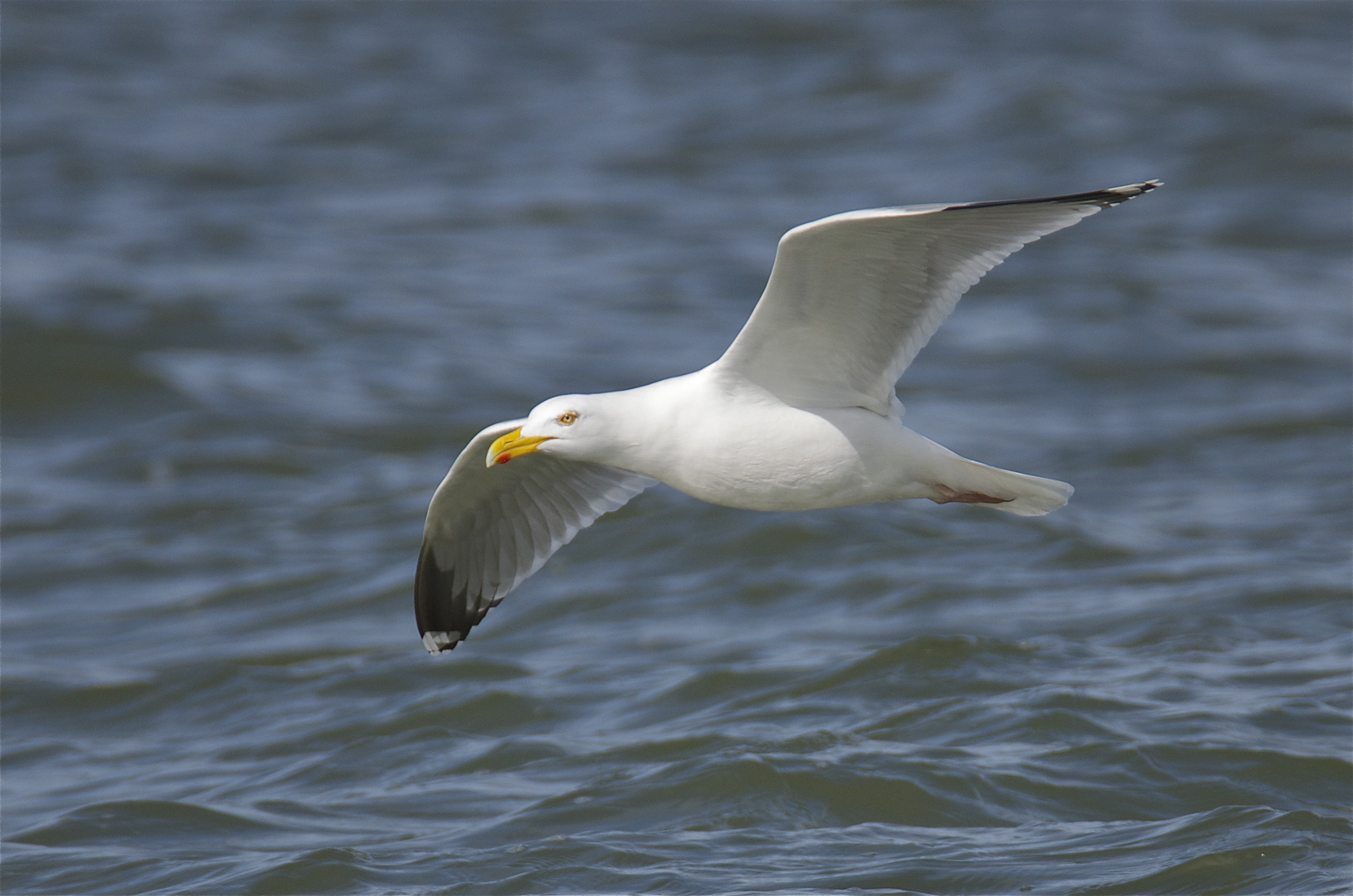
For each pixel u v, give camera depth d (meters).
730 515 15.66
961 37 40.59
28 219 29.83
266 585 15.25
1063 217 7.74
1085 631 12.57
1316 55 39.56
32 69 39.19
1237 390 20.89
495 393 21.42
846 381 8.28
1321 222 29.19
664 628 13.59
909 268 7.87
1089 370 21.94
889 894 8.27
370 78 39.47
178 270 26.81
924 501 16.36
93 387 21.36
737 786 9.72
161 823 10.03
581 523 9.75
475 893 8.66
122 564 15.98
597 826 9.50
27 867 9.45
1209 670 11.41
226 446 19.31
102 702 12.77
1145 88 36.34
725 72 39.00
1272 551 14.59
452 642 10.10
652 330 24.22
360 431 19.94
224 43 41.91
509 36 42.66
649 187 31.80
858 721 10.79
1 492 18.17
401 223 30.02
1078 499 16.73
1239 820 8.95
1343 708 10.57
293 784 10.75
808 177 31.84
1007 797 9.52
